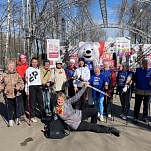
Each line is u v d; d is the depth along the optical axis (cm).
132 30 1548
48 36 1525
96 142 445
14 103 587
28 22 1041
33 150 418
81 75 610
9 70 563
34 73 596
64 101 482
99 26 1549
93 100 630
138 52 1421
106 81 599
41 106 616
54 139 467
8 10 1230
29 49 1066
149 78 560
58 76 632
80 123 492
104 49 1434
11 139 475
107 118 620
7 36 1255
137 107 568
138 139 461
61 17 1742
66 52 1473
